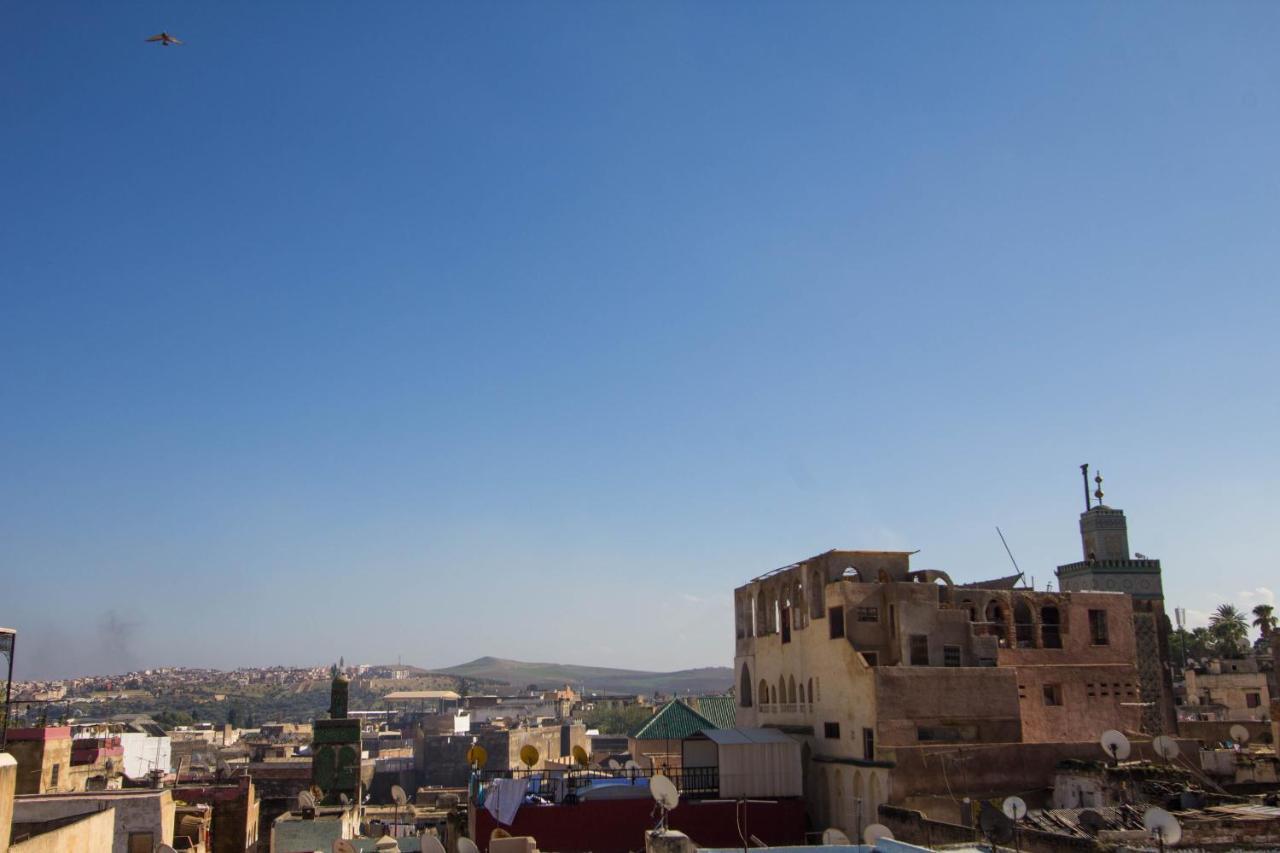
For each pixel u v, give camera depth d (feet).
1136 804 138.62
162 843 142.41
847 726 171.32
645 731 242.99
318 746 249.14
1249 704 315.17
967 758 157.58
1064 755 160.35
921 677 164.55
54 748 185.06
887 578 185.47
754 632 220.43
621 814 168.96
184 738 522.06
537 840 165.58
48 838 91.25
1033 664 180.45
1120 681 183.21
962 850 105.60
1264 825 112.68
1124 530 239.91
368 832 241.76
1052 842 110.73
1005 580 200.54
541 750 525.75
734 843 170.81
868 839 108.99
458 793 365.20
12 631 113.19
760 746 181.37
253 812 227.61
